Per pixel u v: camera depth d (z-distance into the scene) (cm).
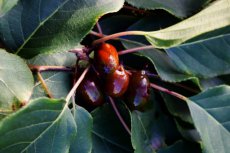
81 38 25
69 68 27
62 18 25
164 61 30
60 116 25
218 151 29
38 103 24
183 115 31
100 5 25
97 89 27
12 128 23
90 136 26
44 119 24
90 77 27
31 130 24
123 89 28
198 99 30
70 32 25
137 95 28
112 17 31
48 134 24
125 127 29
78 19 25
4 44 26
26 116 23
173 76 30
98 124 28
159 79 31
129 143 29
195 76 31
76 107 26
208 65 31
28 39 26
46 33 26
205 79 32
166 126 31
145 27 31
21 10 25
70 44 25
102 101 28
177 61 30
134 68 30
